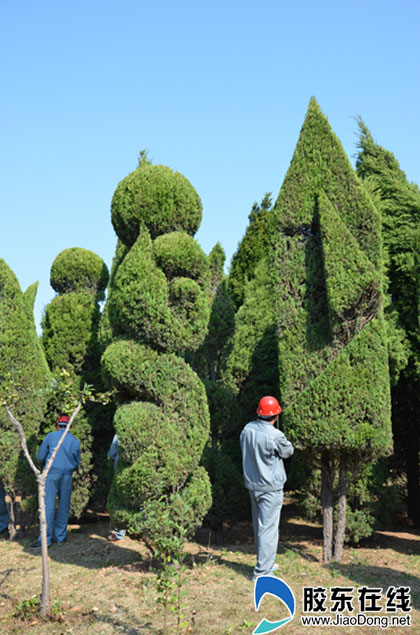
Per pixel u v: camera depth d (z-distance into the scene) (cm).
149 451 574
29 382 761
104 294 924
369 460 645
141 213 638
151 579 550
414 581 544
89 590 531
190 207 658
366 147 962
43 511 492
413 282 842
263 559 545
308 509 724
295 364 642
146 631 435
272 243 671
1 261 769
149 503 556
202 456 718
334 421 603
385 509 750
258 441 556
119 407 606
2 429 742
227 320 787
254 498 564
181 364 610
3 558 658
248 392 849
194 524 598
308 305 648
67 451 752
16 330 758
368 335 617
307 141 668
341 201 645
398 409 925
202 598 499
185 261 619
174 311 616
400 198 888
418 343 827
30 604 489
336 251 621
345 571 575
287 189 669
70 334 873
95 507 978
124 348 603
